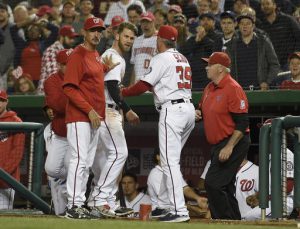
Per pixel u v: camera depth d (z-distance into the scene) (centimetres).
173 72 3097
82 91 3045
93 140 3097
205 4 4659
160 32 3155
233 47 4125
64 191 3553
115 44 3256
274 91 3944
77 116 3033
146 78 3109
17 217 2945
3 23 5131
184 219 2994
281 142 3050
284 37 4209
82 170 3028
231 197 3175
